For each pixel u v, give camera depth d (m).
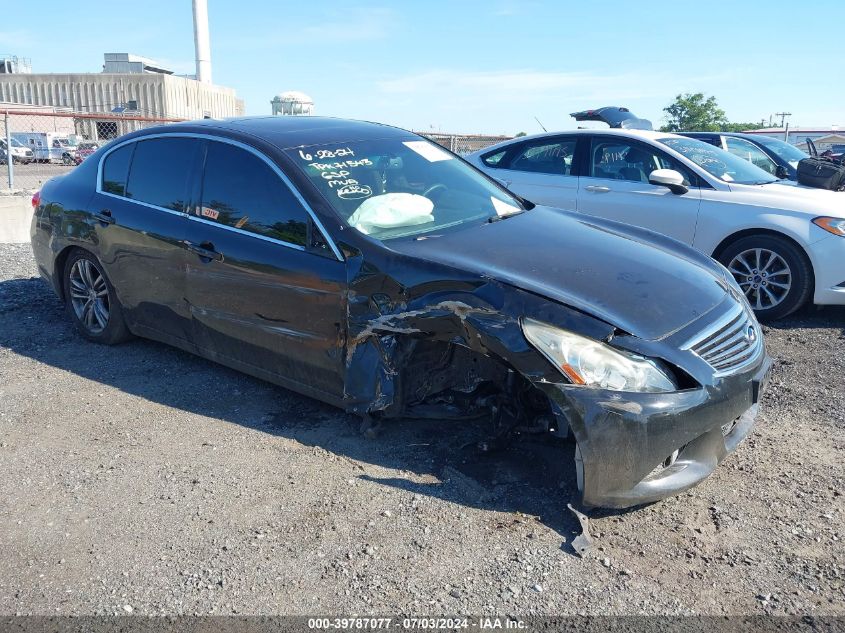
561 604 2.54
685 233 6.23
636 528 2.97
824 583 2.64
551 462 3.43
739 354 3.19
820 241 5.61
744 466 3.47
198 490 3.24
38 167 16.92
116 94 53.66
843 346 5.22
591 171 6.94
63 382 4.46
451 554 2.80
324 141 4.19
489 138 15.33
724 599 2.57
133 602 2.54
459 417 3.52
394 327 3.32
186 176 4.36
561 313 2.95
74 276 5.16
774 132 18.59
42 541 2.89
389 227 3.71
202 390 4.34
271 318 3.83
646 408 2.83
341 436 3.74
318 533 2.93
